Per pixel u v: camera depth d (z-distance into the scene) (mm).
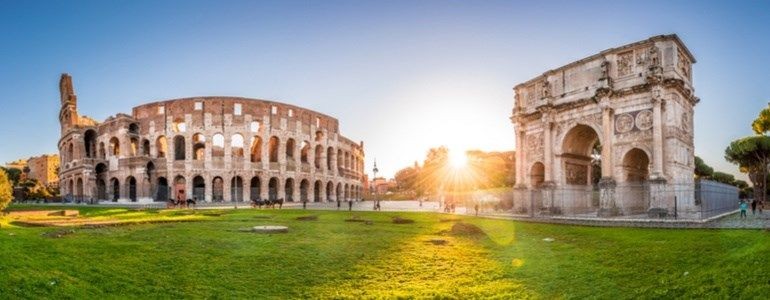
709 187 46969
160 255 19391
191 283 15367
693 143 51750
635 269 17344
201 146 105750
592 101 51656
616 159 49219
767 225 31750
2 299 10812
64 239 21844
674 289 13789
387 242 26172
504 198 73625
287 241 25375
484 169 133250
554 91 57188
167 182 98062
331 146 120938
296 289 15453
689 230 30438
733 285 13109
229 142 98938
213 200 99875
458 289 15492
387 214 54000
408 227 35812
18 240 18234
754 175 87562
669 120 45938
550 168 55625
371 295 14789
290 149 113375
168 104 99750
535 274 17531
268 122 102812
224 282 15805
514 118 61938
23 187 118750
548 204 54281
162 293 14000
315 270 18219
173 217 41875
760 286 12477
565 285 15688
